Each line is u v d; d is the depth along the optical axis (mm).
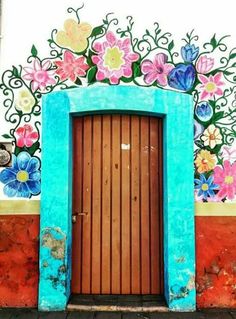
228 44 4617
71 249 4617
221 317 4211
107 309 4355
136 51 4590
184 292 4375
